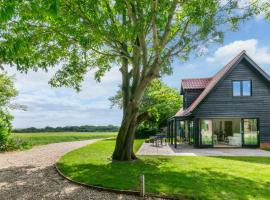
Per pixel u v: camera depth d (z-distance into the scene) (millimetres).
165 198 9031
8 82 30562
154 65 15414
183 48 15422
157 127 46219
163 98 46438
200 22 14023
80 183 10758
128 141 16750
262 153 21359
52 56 15703
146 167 14172
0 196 9281
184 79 33750
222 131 32781
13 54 7914
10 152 22094
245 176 12047
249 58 26281
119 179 11266
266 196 9242
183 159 17359
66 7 11820
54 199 8930
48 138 39969
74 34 12555
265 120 26328
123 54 16156
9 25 10453
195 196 9055
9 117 25344
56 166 14555
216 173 12602
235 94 26594
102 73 20734
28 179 11781
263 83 26516
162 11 11922
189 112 26625
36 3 6352
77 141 38344
